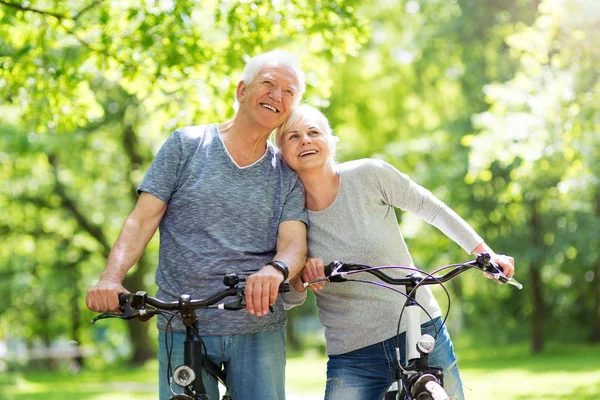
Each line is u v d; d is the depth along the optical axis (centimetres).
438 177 2436
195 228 478
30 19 1012
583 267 2816
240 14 974
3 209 2872
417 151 2559
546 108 1392
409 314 480
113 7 992
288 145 508
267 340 484
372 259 515
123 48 1005
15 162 2484
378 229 518
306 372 2264
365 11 2589
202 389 441
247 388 478
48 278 3189
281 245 493
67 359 3912
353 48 1032
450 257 2703
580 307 3206
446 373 520
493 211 2498
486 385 1516
